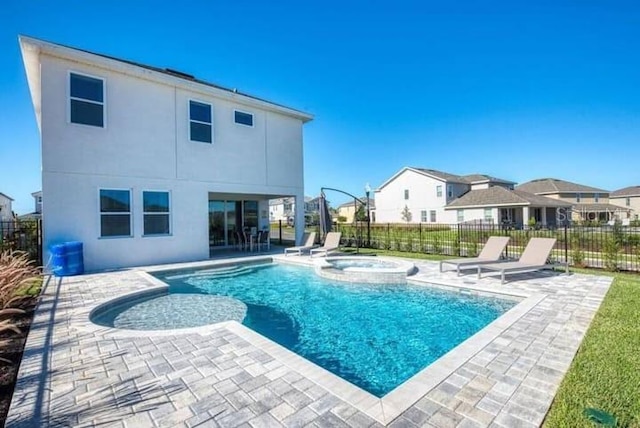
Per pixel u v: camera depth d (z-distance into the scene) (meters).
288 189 16.55
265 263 13.29
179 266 11.50
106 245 11.10
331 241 14.82
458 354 4.01
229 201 18.66
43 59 10.06
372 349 5.39
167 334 4.82
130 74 11.55
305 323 6.64
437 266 11.40
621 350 4.08
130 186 11.62
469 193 38.12
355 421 2.72
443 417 2.76
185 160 12.97
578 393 3.10
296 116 16.67
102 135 11.07
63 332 4.98
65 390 3.30
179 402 3.05
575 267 10.76
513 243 16.64
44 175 10.06
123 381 3.46
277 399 3.07
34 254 10.80
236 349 4.25
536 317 5.45
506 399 3.03
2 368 3.86
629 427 2.60
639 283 8.06
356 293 8.81
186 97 13.02
